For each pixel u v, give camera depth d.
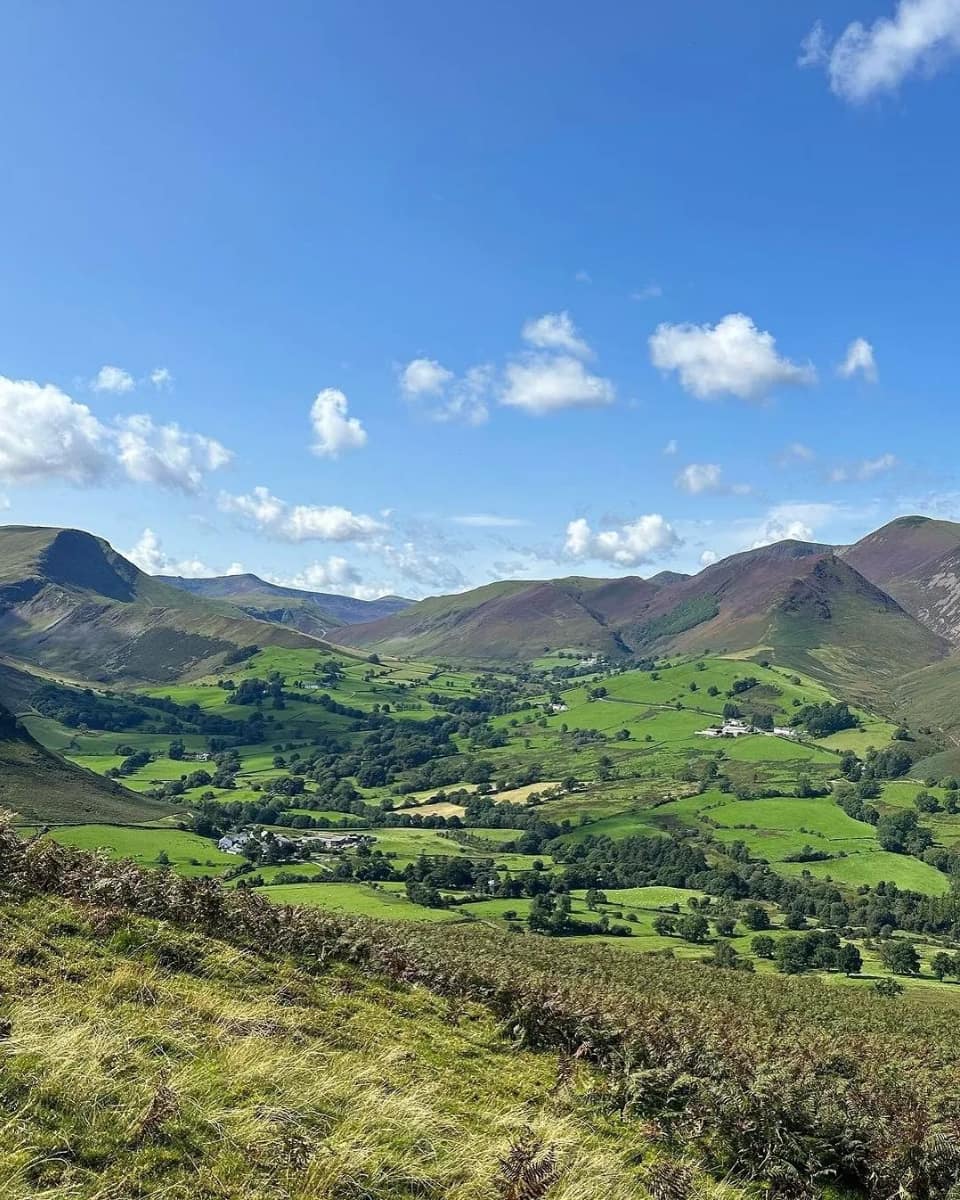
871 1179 13.42
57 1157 7.20
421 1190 8.73
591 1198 9.48
